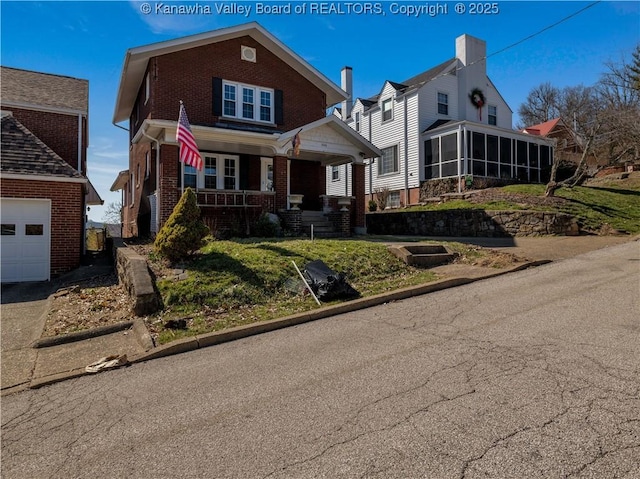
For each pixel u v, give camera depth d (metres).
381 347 4.78
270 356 4.77
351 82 28.53
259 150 14.74
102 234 21.19
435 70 24.78
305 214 14.38
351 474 2.49
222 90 14.32
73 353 5.29
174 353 5.16
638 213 14.69
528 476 2.36
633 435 2.69
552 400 3.22
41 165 11.07
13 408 3.84
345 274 8.24
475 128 20.59
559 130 30.33
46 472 2.74
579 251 10.41
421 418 3.08
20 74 16.19
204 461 2.74
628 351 4.11
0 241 10.51
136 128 17.06
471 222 15.23
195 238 8.05
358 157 14.92
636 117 18.08
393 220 18.81
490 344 4.59
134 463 2.78
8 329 6.39
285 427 3.11
